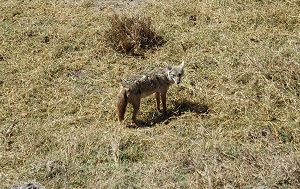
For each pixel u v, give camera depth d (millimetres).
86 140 11672
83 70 15211
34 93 14125
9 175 10742
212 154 10938
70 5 18797
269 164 10383
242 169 10328
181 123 12508
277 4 17812
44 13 18219
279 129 11867
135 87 12328
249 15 17172
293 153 10766
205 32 16500
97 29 16938
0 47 16172
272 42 15734
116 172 10562
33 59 15617
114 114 13070
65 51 16125
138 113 13281
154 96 13914
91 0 19172
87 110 13258
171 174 10398
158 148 11547
